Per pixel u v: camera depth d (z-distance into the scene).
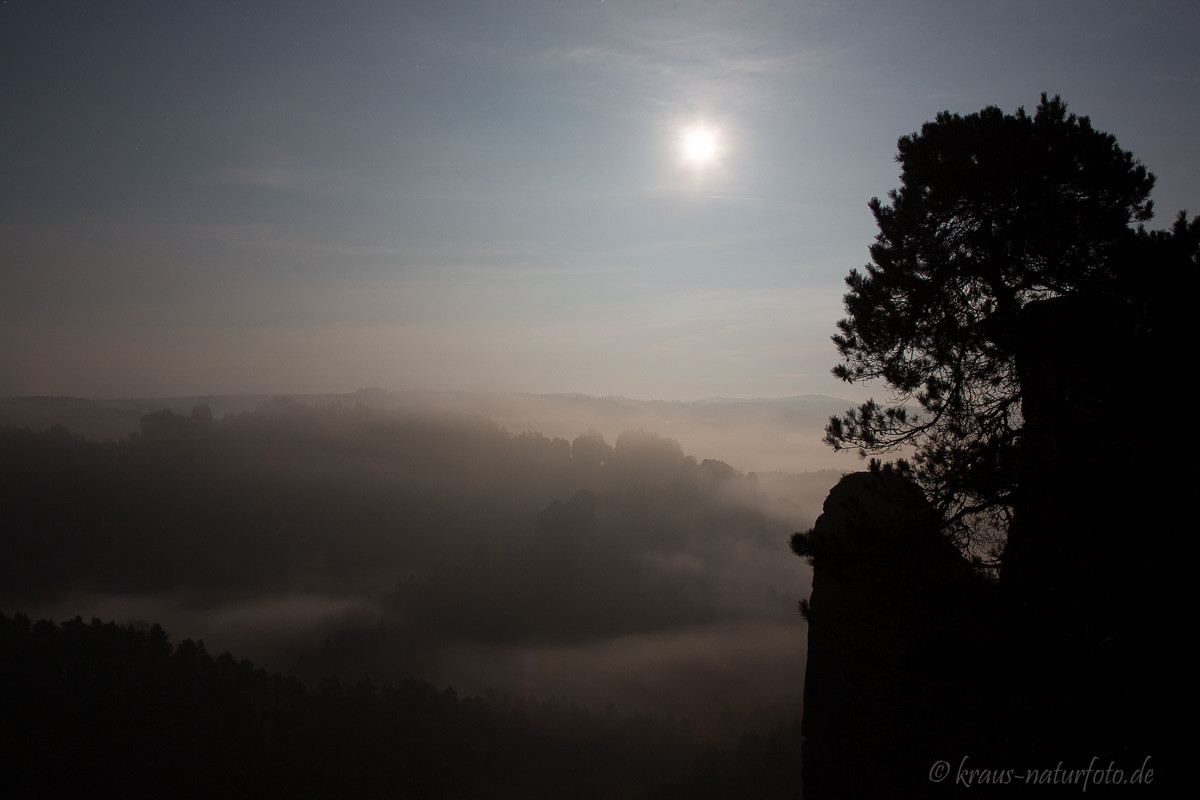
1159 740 9.88
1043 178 13.53
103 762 102.94
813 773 18.69
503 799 118.06
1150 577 10.31
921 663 11.77
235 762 110.38
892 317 14.50
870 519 14.47
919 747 13.58
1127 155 13.25
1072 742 10.67
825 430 15.35
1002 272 13.44
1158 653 10.05
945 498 13.63
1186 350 11.25
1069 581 11.23
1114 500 11.01
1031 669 10.97
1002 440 13.20
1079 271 13.03
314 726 124.81
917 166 14.53
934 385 13.51
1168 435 11.02
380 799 112.62
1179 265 11.40
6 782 95.56
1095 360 12.11
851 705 17.11
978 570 12.88
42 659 120.06
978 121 14.09
